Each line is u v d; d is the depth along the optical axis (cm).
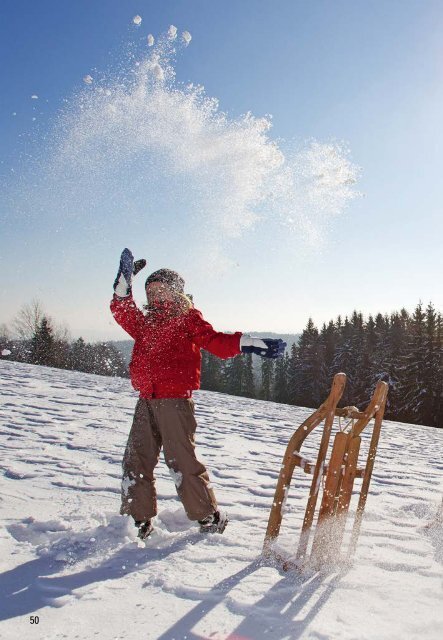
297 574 257
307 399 6438
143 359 321
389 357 5034
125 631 196
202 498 312
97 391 1220
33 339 3662
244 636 195
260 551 288
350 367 5969
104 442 607
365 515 385
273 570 262
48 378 1453
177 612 212
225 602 222
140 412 322
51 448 552
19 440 580
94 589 232
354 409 291
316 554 265
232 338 311
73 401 997
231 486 463
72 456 520
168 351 319
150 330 326
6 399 933
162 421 313
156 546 294
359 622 208
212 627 201
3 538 289
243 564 269
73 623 201
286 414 1283
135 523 308
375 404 281
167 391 313
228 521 339
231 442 724
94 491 396
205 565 265
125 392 1259
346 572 264
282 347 308
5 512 331
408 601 231
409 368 4456
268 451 676
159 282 339
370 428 1257
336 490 273
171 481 449
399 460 741
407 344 4878
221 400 1523
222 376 8694
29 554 271
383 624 207
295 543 303
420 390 4303
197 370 325
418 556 298
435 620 212
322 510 272
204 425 889
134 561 267
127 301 334
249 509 386
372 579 255
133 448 317
